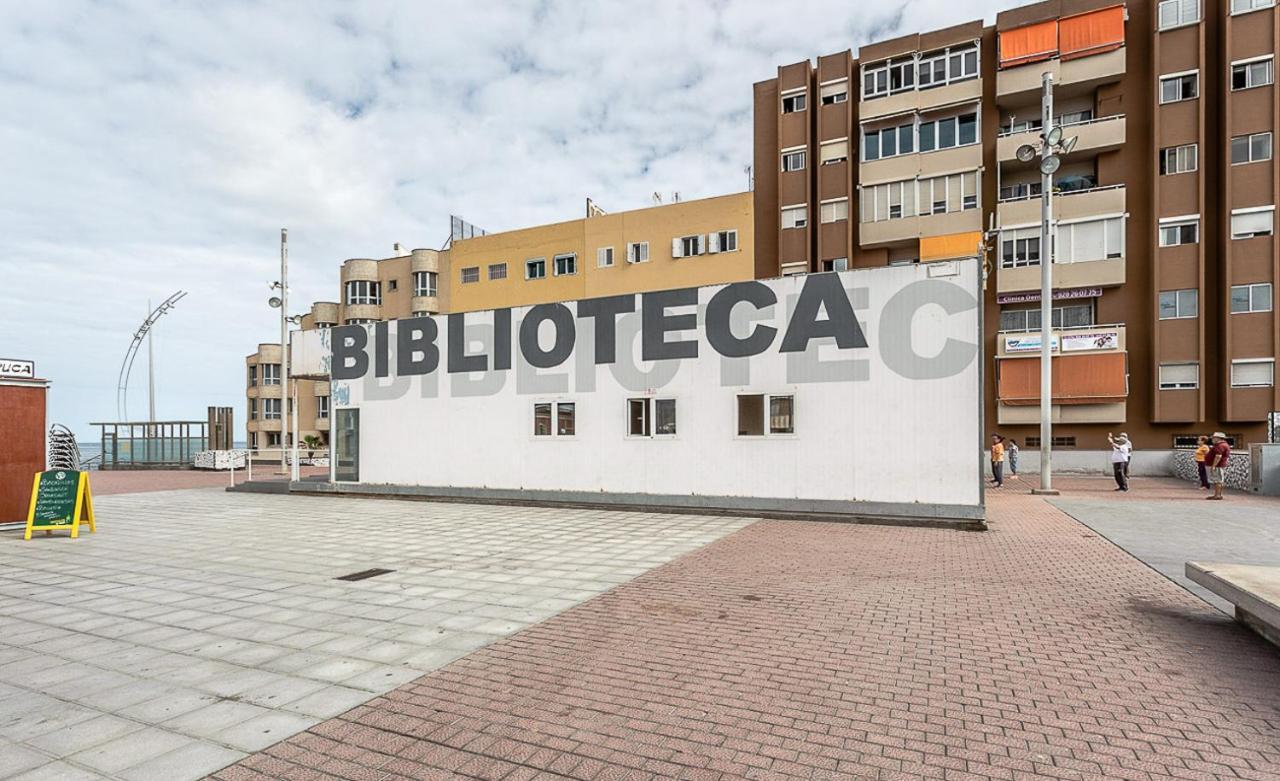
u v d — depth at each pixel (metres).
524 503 15.52
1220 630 5.65
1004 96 27.53
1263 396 23.52
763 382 13.16
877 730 3.77
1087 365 25.55
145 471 33.84
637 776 3.27
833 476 12.51
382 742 3.67
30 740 3.72
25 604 6.84
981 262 11.62
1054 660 4.92
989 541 10.28
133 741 3.71
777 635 5.54
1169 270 24.94
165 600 6.95
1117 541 10.12
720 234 32.03
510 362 15.94
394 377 17.66
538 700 4.23
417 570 8.33
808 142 30.44
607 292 34.44
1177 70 25.06
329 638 5.59
